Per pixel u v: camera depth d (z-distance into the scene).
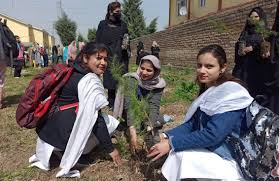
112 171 4.12
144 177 3.96
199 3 19.31
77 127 3.91
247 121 2.90
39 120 3.96
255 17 4.82
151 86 4.32
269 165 2.81
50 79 3.87
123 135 4.79
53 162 4.36
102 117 4.02
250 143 2.90
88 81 3.89
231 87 2.96
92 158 4.41
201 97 3.12
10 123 6.23
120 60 6.78
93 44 3.95
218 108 2.92
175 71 15.37
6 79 14.67
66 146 3.97
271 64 4.63
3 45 7.47
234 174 2.91
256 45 4.74
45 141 4.07
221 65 3.05
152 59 4.24
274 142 2.79
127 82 4.18
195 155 2.97
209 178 2.90
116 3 6.73
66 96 3.98
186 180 3.03
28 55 30.28
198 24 15.88
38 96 3.88
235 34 11.59
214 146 3.00
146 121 4.16
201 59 3.06
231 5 15.59
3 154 4.80
